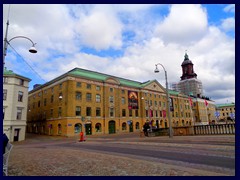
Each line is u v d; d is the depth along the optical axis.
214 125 21.19
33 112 55.78
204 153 10.45
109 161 8.55
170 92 73.25
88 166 7.55
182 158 9.40
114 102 50.34
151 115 60.38
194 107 87.81
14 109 34.47
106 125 47.12
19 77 35.88
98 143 21.58
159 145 15.62
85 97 44.19
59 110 43.38
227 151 10.81
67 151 13.27
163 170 6.67
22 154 11.84
